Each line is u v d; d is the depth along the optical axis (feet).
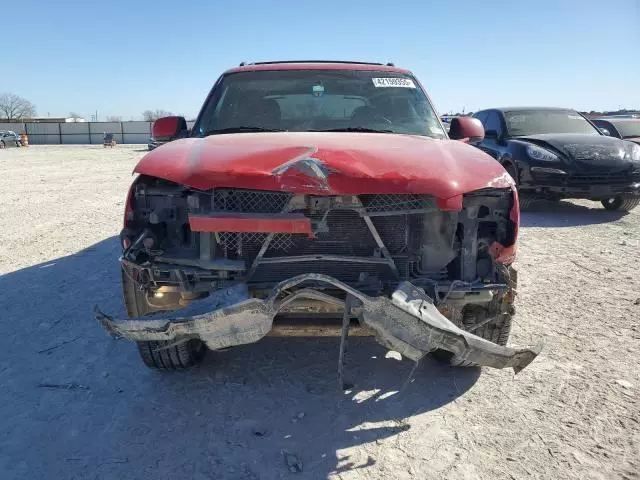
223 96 13.52
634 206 28.35
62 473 8.05
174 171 8.97
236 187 8.64
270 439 8.89
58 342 12.73
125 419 9.50
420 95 13.89
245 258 9.07
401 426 9.22
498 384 10.62
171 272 8.94
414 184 8.70
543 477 7.89
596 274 17.70
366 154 9.20
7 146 147.64
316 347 12.28
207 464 8.26
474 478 7.89
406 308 8.06
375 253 9.09
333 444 8.75
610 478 7.86
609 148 26.66
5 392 10.43
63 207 32.27
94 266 19.01
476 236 9.31
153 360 10.61
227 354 11.93
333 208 8.83
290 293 8.48
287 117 12.81
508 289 9.20
